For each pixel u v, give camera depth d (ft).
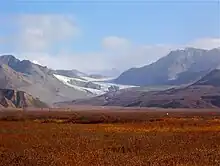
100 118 311.88
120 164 82.02
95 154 94.89
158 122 258.78
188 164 82.48
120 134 155.84
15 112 523.29
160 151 104.63
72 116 369.30
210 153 96.89
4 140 128.36
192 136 143.64
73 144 118.01
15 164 80.53
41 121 281.54
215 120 278.87
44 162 82.23
